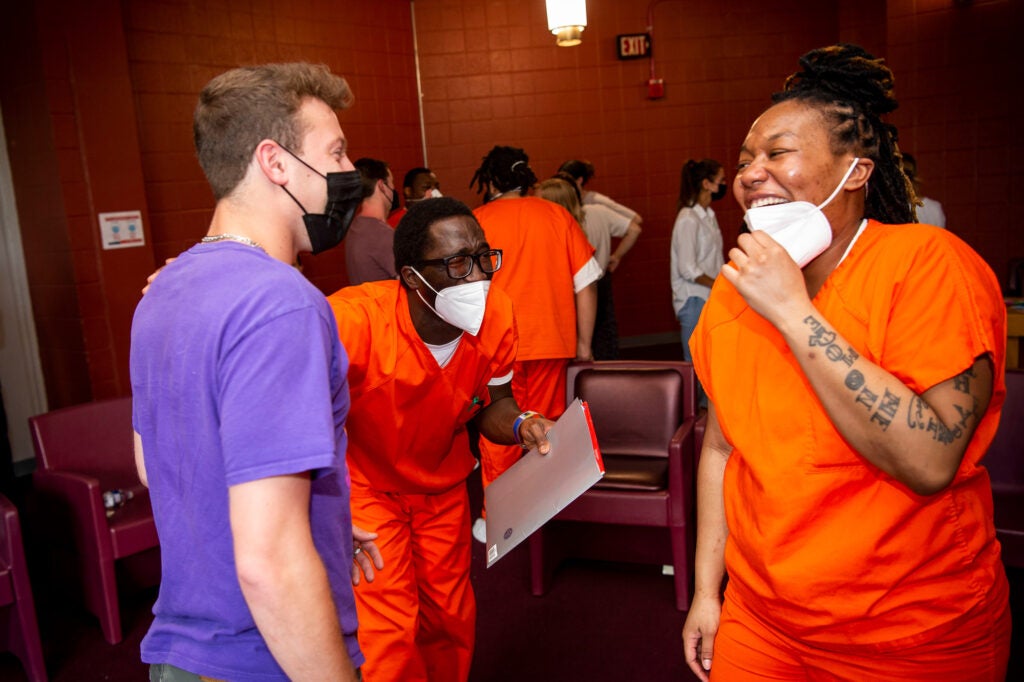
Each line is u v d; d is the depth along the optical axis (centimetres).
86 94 469
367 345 187
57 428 334
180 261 120
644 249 755
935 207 485
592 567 353
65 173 466
